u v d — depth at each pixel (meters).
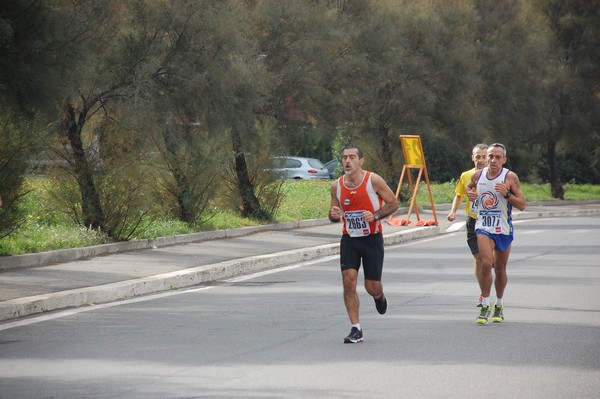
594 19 119.31
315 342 27.22
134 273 40.50
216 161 61.28
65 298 33.91
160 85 55.84
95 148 52.62
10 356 25.17
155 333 28.67
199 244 54.72
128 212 52.62
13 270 40.91
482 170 31.17
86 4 46.41
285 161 70.38
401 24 96.19
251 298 36.53
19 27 41.72
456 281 41.59
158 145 59.66
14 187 43.94
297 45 71.50
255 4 72.06
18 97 42.88
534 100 111.81
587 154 147.50
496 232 30.66
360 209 27.22
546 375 22.75
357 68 83.50
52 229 49.50
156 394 20.88
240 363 24.25
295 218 73.12
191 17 55.66
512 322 30.62
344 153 27.30
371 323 30.52
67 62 43.62
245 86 60.78
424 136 101.38
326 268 47.41
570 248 57.22
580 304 34.53
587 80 119.94
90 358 24.91
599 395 20.72
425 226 70.81
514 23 113.62
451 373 23.00
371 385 21.73
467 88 100.00
